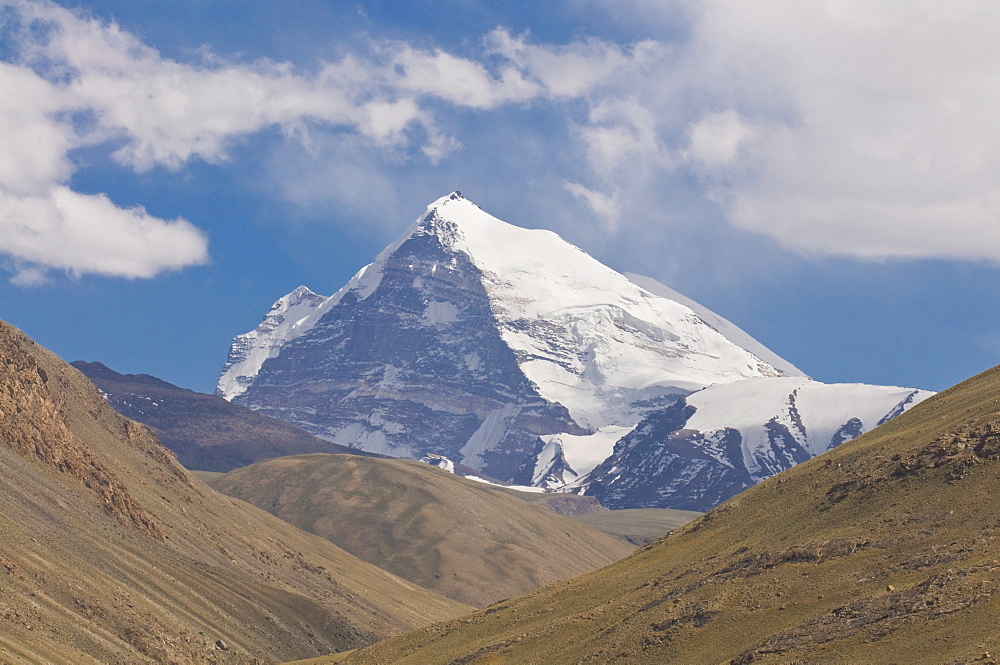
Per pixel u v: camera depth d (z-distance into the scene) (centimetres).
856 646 14725
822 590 17150
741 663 15600
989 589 14612
